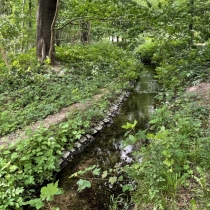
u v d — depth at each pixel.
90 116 5.53
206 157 3.24
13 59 9.81
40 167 3.68
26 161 3.70
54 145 4.07
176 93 6.82
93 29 18.42
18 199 3.00
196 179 2.83
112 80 9.31
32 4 16.03
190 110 4.82
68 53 10.80
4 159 3.56
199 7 6.51
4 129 5.04
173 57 7.88
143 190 3.16
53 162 3.78
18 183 3.38
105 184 3.69
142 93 8.80
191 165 3.28
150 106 7.19
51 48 9.39
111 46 16.17
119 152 4.61
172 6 6.74
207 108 4.91
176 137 3.62
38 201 2.46
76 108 6.06
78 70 9.65
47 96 6.91
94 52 12.62
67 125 4.52
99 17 7.80
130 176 3.69
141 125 5.71
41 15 9.38
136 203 3.05
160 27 6.36
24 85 7.68
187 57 7.85
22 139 4.33
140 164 3.53
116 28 7.82
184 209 2.65
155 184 2.98
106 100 7.00
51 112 5.93
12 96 7.01
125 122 6.03
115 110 6.81
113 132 5.54
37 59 9.57
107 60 11.70
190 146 3.59
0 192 2.98
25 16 12.65
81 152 4.70
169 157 3.20
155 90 9.20
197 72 7.44
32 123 5.29
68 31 18.67
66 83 8.14
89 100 6.71
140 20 6.44
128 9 6.37
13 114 5.75
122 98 7.89
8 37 9.49
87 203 3.29
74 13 8.06
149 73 13.21
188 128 3.98
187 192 2.88
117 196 3.37
